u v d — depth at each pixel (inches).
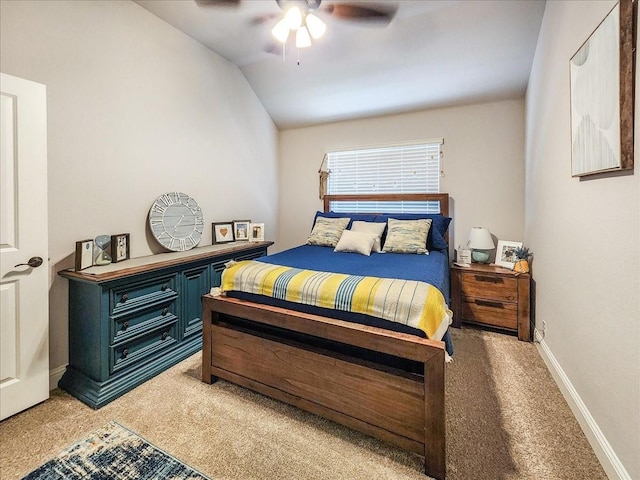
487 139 134.1
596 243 59.3
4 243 66.6
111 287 76.6
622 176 50.4
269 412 70.1
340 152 164.7
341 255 114.5
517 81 120.9
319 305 67.9
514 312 110.4
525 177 124.0
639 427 45.4
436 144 143.6
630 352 47.8
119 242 91.6
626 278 49.0
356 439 62.2
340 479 53.1
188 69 116.7
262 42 120.4
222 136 134.0
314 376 66.2
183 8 100.6
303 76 138.4
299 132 173.9
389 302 60.7
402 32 109.8
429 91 133.2
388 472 54.6
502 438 61.8
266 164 164.9
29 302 70.5
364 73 130.4
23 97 68.1
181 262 95.0
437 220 130.5
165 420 67.2
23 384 69.7
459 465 55.6
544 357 92.9
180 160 114.9
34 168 70.4
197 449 59.1
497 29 103.7
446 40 110.1
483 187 135.5
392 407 58.0
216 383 81.9
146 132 102.5
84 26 84.8
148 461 56.2
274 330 75.5
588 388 62.2
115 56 92.7
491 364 91.0
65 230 81.7
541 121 99.0
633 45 46.8
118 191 94.5
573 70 68.7
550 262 88.9
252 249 129.0
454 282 119.3
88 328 77.3
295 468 55.2
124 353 80.1
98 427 64.9
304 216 174.9
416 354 55.2
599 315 57.9
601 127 55.5
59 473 53.6
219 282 112.8
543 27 96.5
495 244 134.1
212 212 130.2
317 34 89.6
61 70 80.0
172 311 93.8
